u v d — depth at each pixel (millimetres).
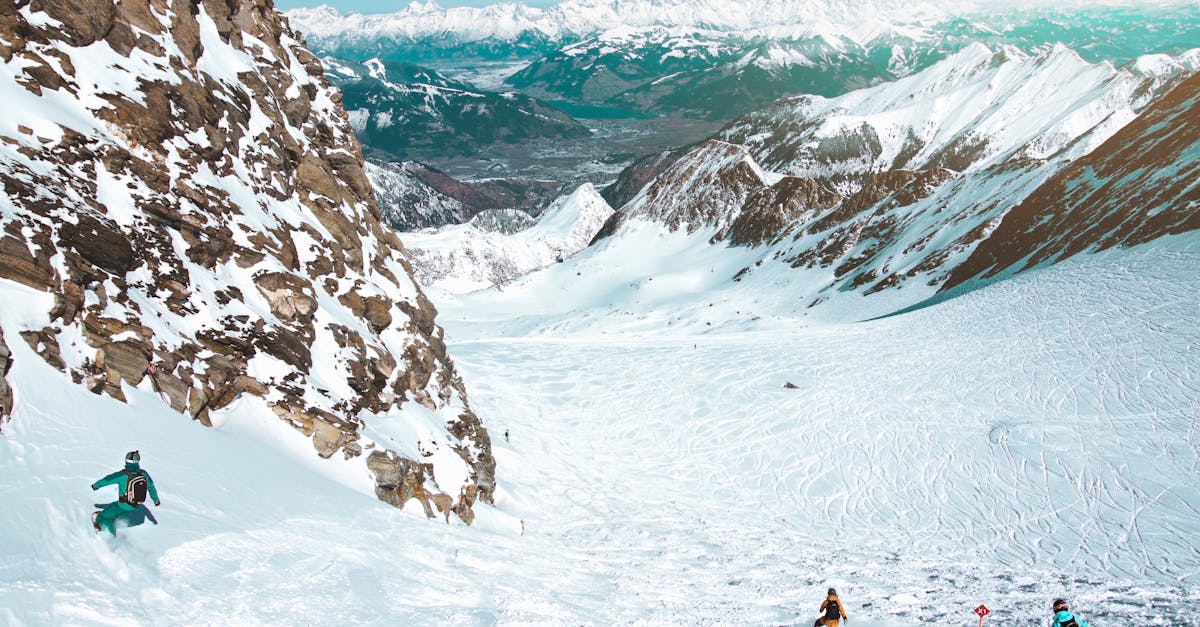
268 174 28609
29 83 20234
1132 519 32969
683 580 24953
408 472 25016
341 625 13898
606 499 38906
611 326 127688
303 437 22328
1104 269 69562
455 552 21266
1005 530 33562
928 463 42250
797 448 47062
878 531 34875
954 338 64438
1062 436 42125
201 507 15742
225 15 30734
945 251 103688
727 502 39812
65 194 18812
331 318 26672
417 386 31016
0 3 20328
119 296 18969
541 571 22594
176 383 19188
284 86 32625
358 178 35594
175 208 22250
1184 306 56250
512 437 46906
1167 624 18781
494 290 188000
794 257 141375
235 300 23031
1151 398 44531
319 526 18375
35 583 11195
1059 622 17156
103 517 13227
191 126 24797
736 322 108938
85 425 15656
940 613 20641
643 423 54469
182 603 12555
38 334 16141
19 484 12953
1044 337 58500
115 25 23547
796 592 23750
